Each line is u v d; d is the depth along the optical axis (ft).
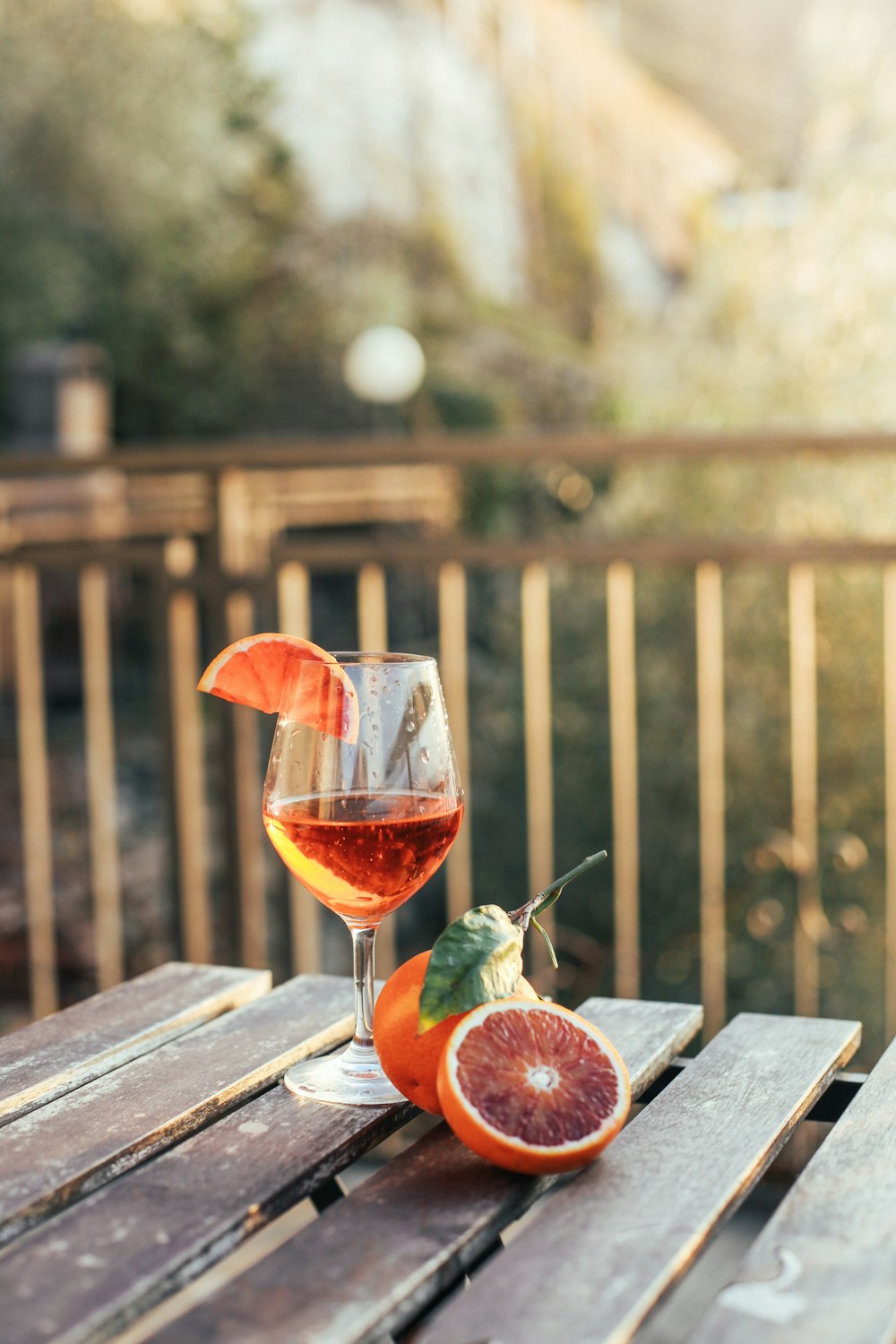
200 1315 1.69
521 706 12.07
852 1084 2.63
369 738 2.39
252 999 3.17
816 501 11.46
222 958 9.29
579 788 11.70
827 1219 1.91
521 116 32.12
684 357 12.94
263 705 2.49
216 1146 2.20
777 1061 2.59
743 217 13.17
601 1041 2.23
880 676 10.94
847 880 10.87
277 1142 2.21
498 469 19.97
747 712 11.32
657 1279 1.75
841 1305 1.67
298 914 7.13
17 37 25.53
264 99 29.53
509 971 2.25
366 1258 1.84
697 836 11.34
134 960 12.07
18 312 26.91
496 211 33.30
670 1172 2.07
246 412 29.96
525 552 6.54
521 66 31.91
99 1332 1.67
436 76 31.68
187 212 27.76
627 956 6.81
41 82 25.64
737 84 27.73
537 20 31.50
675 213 30.60
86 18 26.02
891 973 6.73
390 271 31.17
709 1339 1.60
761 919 9.73
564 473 18.43
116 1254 1.83
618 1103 2.13
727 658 11.46
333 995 3.05
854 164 12.43
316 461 6.63
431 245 31.83
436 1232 1.91
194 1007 2.96
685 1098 2.39
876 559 6.10
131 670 23.26
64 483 20.86
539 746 6.76
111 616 22.86
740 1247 6.01
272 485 11.07
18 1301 1.72
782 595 11.35
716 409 12.42
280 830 2.40
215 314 29.58
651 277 31.42
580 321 31.63
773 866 10.91
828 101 13.60
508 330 31.22
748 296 12.69
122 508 20.75
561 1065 2.17
